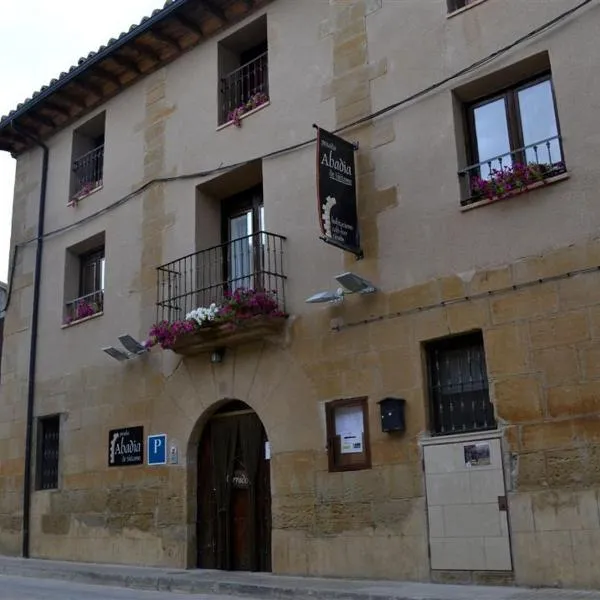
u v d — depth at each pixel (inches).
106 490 513.3
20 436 588.4
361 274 405.1
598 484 312.8
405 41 415.5
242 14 505.7
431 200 386.6
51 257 610.2
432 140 393.1
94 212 579.5
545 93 372.5
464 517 347.3
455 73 390.9
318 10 461.4
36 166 649.0
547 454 327.9
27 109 617.6
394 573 365.1
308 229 435.2
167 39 536.7
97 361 544.1
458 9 398.9
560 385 329.1
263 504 439.8
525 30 370.6
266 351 438.6
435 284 376.8
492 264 358.9
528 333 342.0
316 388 412.2
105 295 550.6
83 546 518.9
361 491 384.2
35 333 602.2
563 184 343.0
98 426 531.2
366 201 410.9
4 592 403.2
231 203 518.0
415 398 373.1
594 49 344.8
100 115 600.4
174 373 488.7
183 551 458.6
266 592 362.9
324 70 449.1
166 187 526.0
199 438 476.1
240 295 431.2
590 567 310.2
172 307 482.3
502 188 356.5
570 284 333.7
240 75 521.0
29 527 561.6
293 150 453.4
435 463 360.8
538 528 325.7
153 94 556.1
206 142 506.6
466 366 369.4
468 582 340.8
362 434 390.3
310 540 398.6
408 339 381.1
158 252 520.7
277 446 422.9
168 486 475.8
